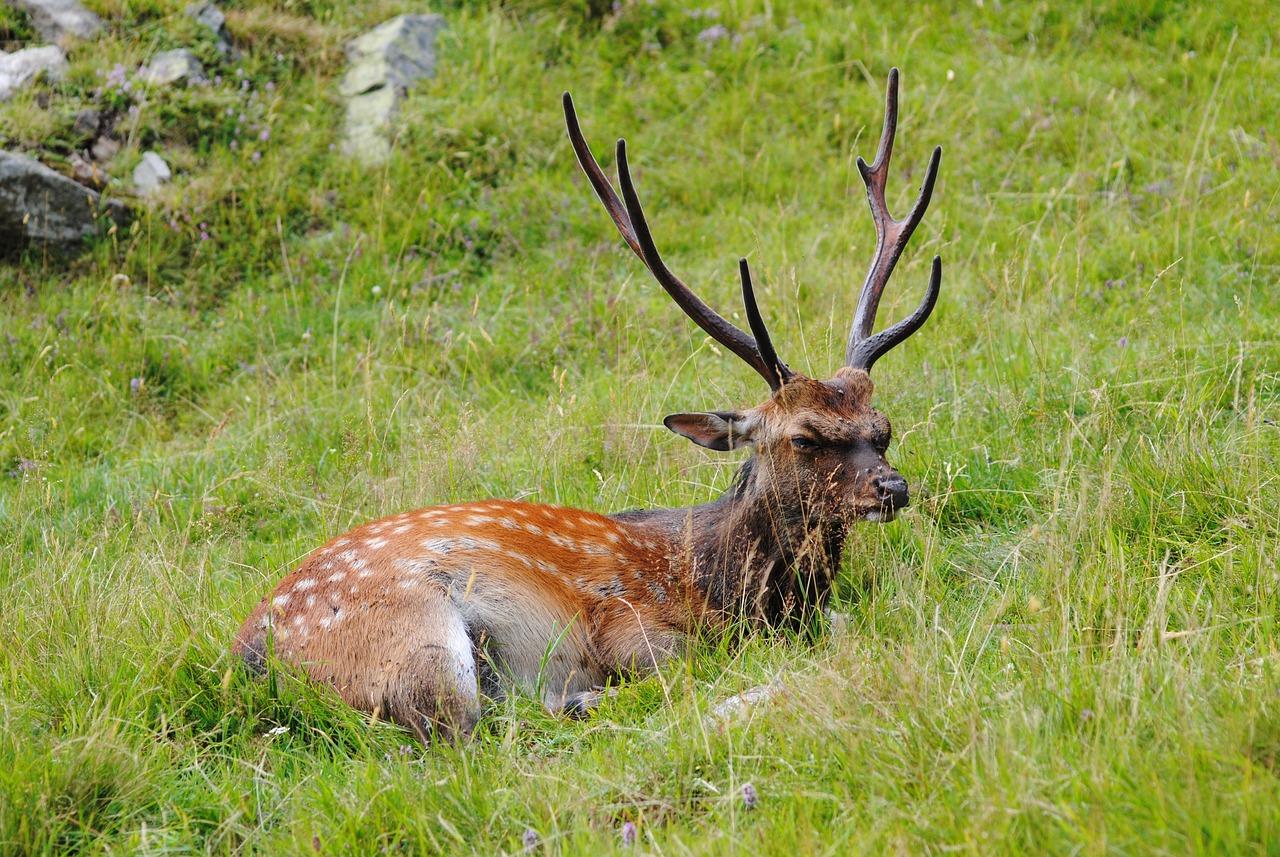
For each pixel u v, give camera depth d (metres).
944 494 9.43
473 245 15.84
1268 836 4.61
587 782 6.21
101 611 8.26
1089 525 8.12
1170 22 18.78
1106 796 5.04
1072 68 18.11
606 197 9.33
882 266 9.14
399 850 5.99
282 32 18.44
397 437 12.00
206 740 7.15
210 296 15.23
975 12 19.78
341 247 15.71
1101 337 11.75
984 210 15.39
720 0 19.78
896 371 11.31
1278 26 18.31
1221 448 8.88
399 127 17.08
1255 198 14.26
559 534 8.13
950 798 5.32
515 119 17.39
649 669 7.88
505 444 11.32
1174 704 5.68
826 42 18.94
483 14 19.44
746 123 17.25
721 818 5.61
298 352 14.03
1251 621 6.79
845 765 5.78
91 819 6.14
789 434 8.02
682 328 13.48
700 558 8.40
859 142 17.25
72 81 16.92
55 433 12.64
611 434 10.90
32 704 7.31
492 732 7.38
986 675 6.47
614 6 19.61
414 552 7.58
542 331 13.87
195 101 16.91
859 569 8.86
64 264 15.27
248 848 6.14
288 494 10.95
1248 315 11.09
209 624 8.13
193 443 12.68
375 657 7.31
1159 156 15.90
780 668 6.99
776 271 14.30
